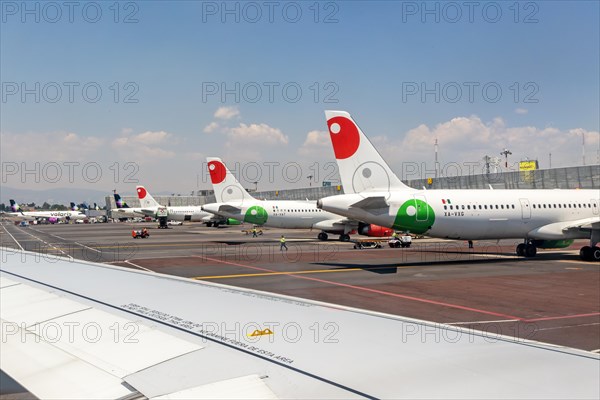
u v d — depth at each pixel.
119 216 180.25
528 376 3.45
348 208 28.66
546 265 29.45
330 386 3.39
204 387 3.50
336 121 28.88
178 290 7.41
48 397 3.61
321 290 20.70
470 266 29.05
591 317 15.30
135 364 4.20
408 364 3.79
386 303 17.77
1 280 8.86
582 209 33.38
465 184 64.94
